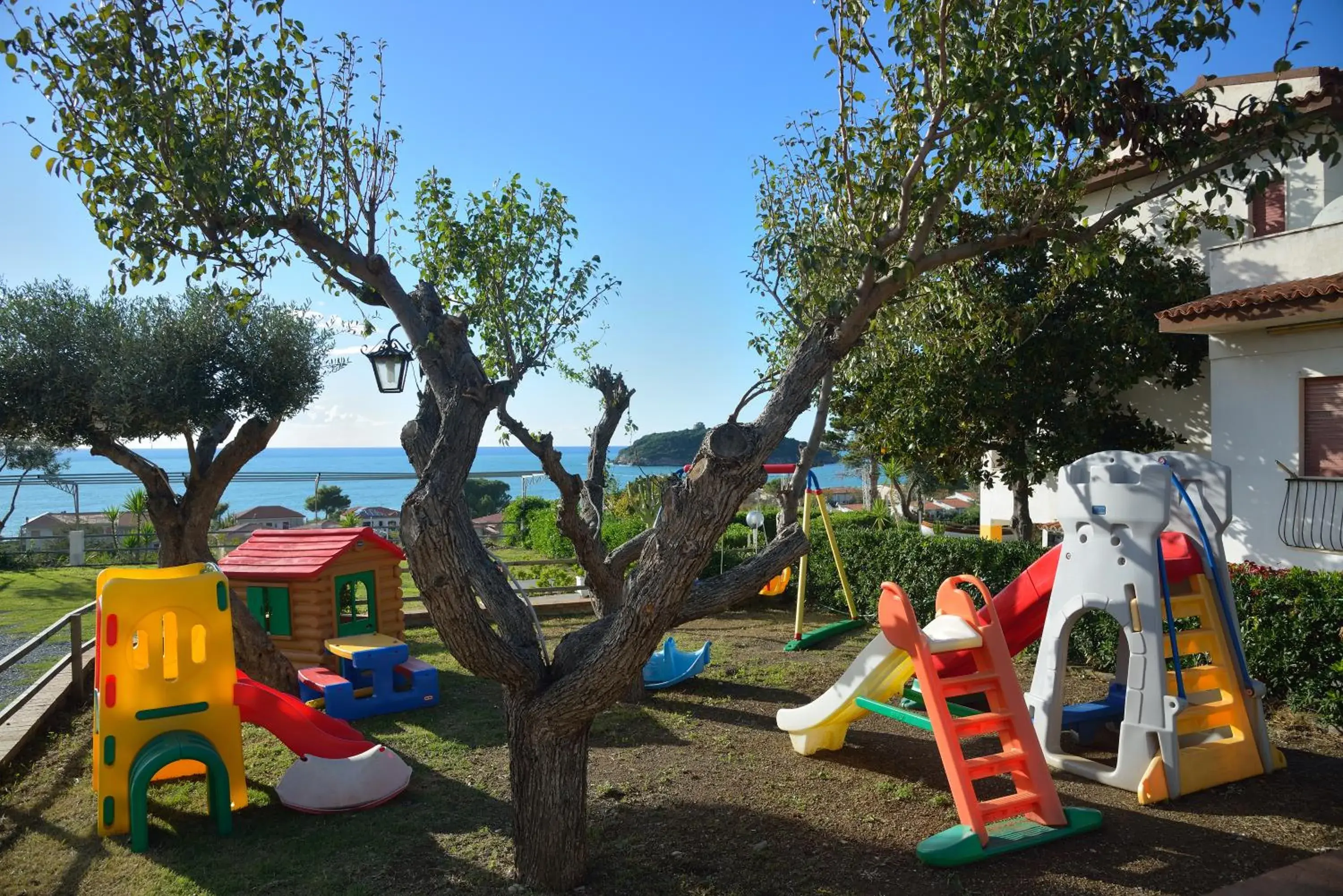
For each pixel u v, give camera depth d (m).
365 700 7.73
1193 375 13.77
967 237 6.38
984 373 13.14
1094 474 6.11
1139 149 5.53
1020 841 4.77
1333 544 10.19
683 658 8.84
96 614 5.74
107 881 4.61
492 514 37.78
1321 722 6.86
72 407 9.83
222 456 10.11
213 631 5.52
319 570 8.66
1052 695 6.25
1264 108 5.02
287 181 5.39
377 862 4.73
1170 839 4.90
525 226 7.98
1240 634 6.07
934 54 5.47
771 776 6.05
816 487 11.77
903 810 5.41
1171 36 5.02
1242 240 11.62
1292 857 4.63
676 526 3.96
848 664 9.70
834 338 4.55
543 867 4.35
